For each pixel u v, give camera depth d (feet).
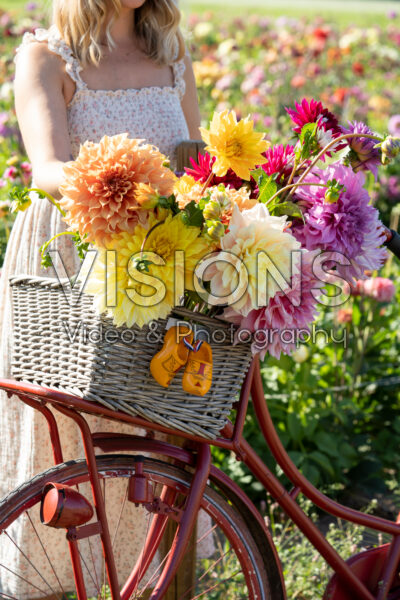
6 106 16.26
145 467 5.57
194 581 6.83
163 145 6.84
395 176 18.26
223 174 4.78
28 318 5.11
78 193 4.31
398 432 10.90
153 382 4.76
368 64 27.73
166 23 6.85
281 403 10.16
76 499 4.85
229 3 75.46
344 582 6.29
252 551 5.94
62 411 5.00
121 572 7.07
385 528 6.33
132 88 6.72
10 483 6.99
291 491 6.07
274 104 17.21
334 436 10.17
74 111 6.48
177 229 4.38
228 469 9.56
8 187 10.63
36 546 6.79
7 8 45.85
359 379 10.99
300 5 78.28
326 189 4.85
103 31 6.66
